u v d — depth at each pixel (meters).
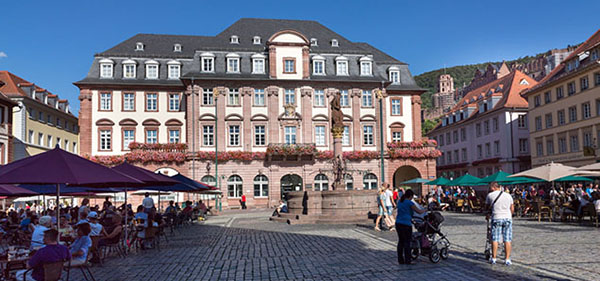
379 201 21.03
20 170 10.65
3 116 44.62
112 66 52.62
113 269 12.89
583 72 47.72
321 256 13.91
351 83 54.16
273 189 51.53
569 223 23.44
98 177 11.27
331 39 58.44
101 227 14.05
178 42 58.16
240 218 34.53
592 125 46.47
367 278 10.48
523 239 16.66
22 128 52.25
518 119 62.88
